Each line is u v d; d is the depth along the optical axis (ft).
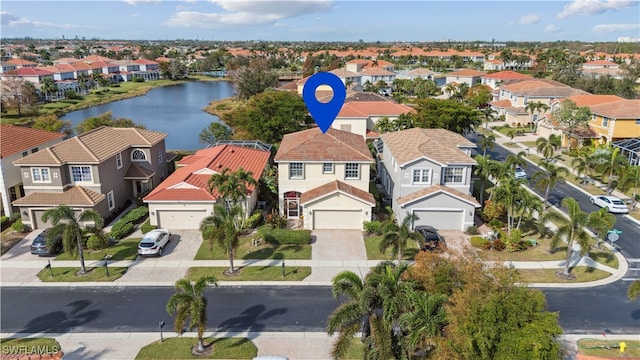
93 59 629.51
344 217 127.95
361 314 64.54
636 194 156.15
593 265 108.47
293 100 230.48
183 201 124.36
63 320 85.97
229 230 98.68
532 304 60.23
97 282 99.86
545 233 126.41
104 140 144.46
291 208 136.98
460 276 68.80
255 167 153.07
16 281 100.37
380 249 96.17
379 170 173.58
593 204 148.56
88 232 103.19
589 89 333.21
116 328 83.56
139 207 140.56
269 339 80.28
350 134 159.53
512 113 277.64
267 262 109.09
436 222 127.44
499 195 117.39
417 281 70.38
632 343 79.92
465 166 129.29
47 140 156.25
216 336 81.00
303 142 137.39
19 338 80.53
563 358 62.39
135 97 453.99
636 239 123.54
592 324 85.51
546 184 140.97
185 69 653.71
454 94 354.33
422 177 128.98
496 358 56.29
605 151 170.09
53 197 126.62
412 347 60.49
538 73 479.41
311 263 108.58
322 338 80.84
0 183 132.87
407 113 224.94
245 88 382.63
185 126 302.45
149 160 152.25
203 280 75.61
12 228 127.54
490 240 117.60
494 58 627.05
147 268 106.11
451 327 59.57
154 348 77.61
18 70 440.45
